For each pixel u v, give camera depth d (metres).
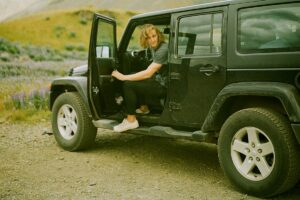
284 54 3.58
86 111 5.43
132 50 5.41
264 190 3.63
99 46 5.07
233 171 3.86
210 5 4.21
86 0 104.56
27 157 5.34
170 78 4.51
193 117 4.34
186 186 4.12
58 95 6.07
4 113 8.70
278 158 3.51
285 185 3.52
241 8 3.95
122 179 4.36
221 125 4.15
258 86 3.65
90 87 5.01
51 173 4.60
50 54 28.03
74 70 5.95
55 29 63.00
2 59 21.05
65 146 5.65
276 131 3.51
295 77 3.50
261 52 3.75
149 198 3.76
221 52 4.04
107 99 5.23
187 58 4.33
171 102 4.52
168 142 6.20
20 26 62.12
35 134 6.88
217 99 3.92
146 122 4.88
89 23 71.25
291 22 3.61
